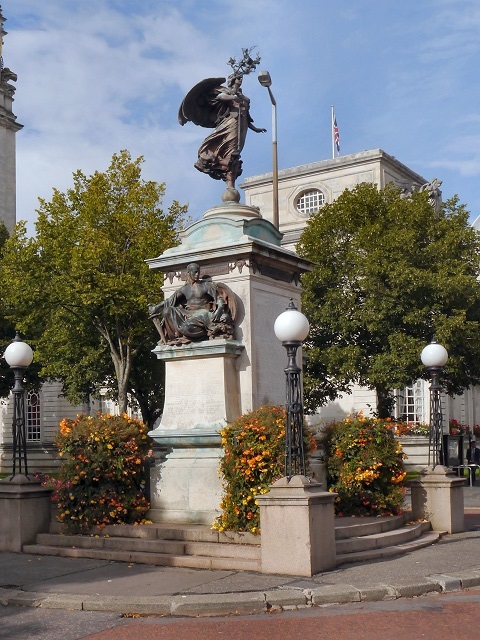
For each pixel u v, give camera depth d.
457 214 29.16
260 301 13.17
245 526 11.05
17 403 13.16
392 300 27.05
